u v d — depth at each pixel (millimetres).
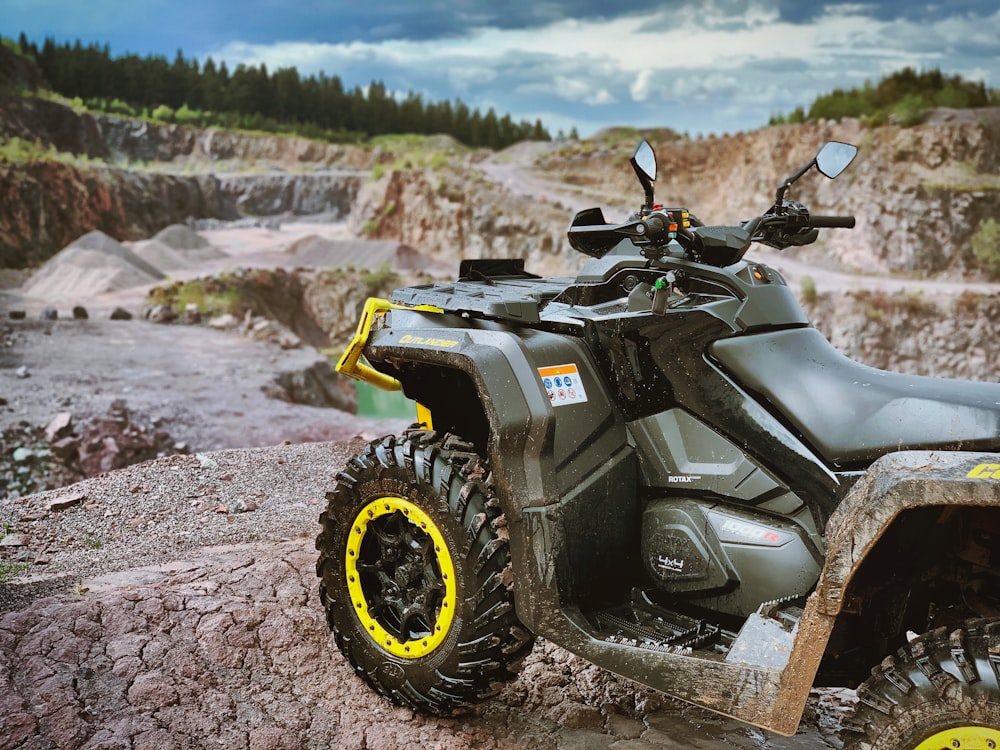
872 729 2443
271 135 163000
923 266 57062
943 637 2439
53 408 18250
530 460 3018
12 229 79938
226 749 3193
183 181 117438
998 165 61656
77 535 5324
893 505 2385
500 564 3039
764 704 2648
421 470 3150
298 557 4418
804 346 3045
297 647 3760
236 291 58375
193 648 3684
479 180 89500
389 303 3678
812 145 70000
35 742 3133
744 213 73562
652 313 3066
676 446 3184
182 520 5578
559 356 3217
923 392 2771
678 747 3297
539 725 3404
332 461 6785
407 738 3258
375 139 180000
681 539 3115
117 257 58406
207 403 20234
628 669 2904
